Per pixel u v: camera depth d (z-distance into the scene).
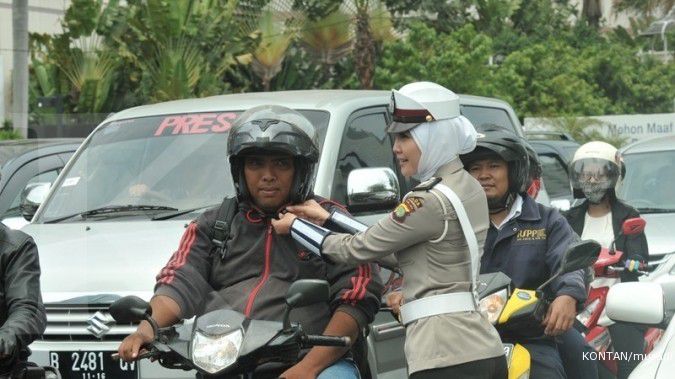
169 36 40.12
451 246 8.30
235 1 42.62
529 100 53.47
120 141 13.59
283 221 8.55
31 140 16.30
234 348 7.67
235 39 42.09
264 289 8.64
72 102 38.50
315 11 47.03
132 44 40.16
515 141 10.31
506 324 9.46
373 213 12.54
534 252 10.41
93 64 38.66
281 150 8.57
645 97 57.88
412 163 8.51
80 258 11.39
